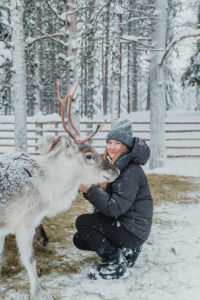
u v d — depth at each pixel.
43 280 2.70
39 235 3.39
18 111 6.27
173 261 3.10
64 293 2.49
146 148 2.77
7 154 2.52
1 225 2.29
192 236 3.75
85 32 8.02
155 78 8.30
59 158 2.54
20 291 2.52
